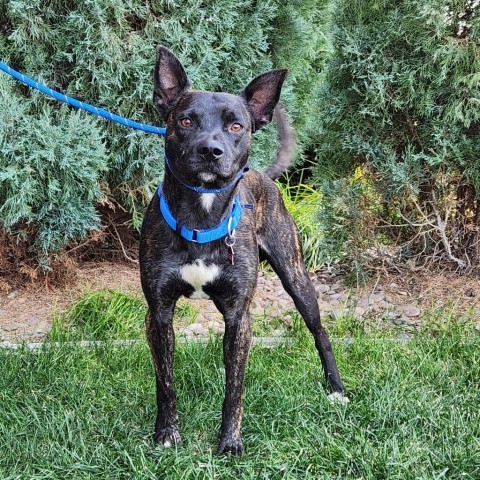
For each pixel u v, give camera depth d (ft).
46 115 8.68
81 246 9.75
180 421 6.67
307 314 7.18
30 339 8.21
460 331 7.86
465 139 8.82
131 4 8.96
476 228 9.30
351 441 6.33
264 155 10.01
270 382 7.02
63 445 6.27
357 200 9.29
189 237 6.23
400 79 8.80
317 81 11.51
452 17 8.70
